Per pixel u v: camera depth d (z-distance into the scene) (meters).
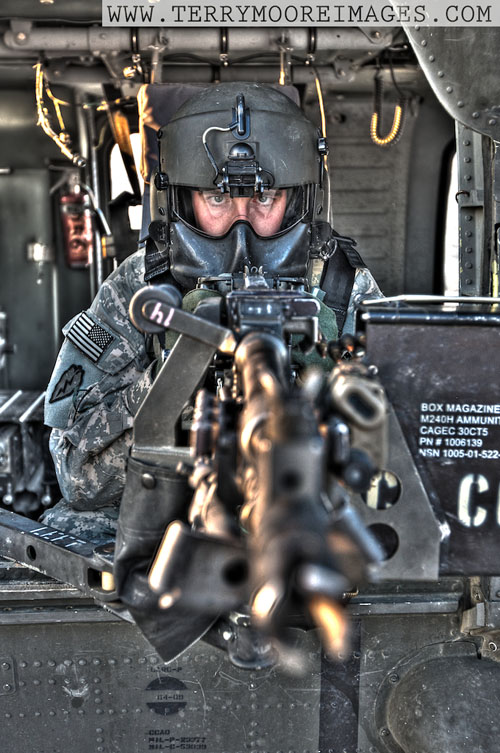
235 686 2.22
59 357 2.45
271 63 3.78
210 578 1.27
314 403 1.31
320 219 2.44
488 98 2.17
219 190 2.16
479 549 1.61
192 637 1.73
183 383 1.63
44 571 2.09
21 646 2.22
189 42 3.39
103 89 3.83
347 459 1.12
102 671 2.23
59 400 2.38
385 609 2.17
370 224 4.30
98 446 2.31
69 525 2.41
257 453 0.97
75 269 4.23
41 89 3.50
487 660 2.23
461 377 1.57
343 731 2.26
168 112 3.42
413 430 1.58
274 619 0.96
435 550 1.58
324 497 1.01
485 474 1.59
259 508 0.93
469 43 2.15
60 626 2.21
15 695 2.25
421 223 4.30
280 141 2.20
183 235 2.24
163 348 2.22
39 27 3.36
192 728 2.25
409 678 2.22
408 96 4.05
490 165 2.30
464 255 2.49
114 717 2.25
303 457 0.89
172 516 1.68
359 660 2.23
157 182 2.25
